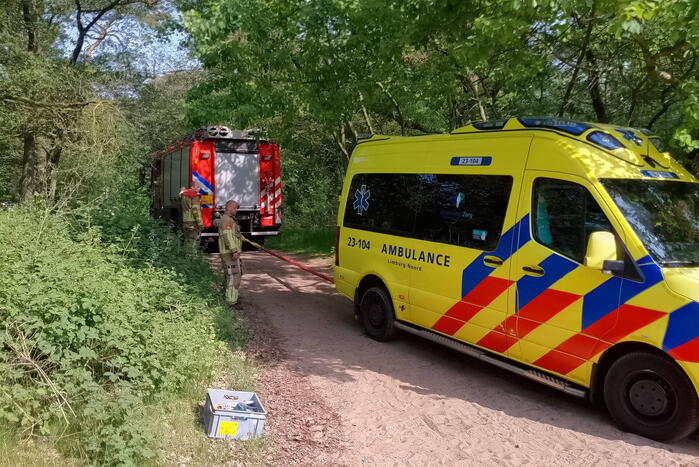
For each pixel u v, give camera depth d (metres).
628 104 10.63
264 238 17.72
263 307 9.70
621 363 5.11
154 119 25.69
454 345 6.64
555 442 5.00
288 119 11.46
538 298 5.68
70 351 4.66
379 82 11.40
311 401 5.78
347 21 10.01
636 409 5.04
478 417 5.52
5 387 4.21
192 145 15.99
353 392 6.09
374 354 7.37
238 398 5.12
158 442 4.36
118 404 4.35
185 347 5.88
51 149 17.77
